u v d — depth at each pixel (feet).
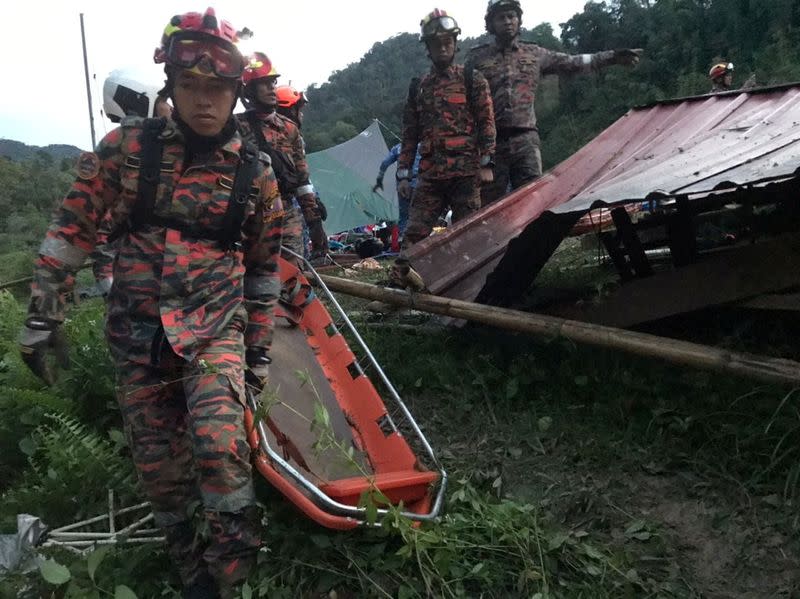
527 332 14.74
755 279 13.79
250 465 9.18
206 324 9.20
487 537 10.55
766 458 11.45
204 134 9.10
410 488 10.99
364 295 17.56
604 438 12.75
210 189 9.25
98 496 12.64
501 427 13.94
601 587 9.68
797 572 9.80
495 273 15.55
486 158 20.99
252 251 10.20
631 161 18.29
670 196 11.74
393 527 9.90
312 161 63.52
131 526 11.60
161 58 9.06
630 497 11.63
